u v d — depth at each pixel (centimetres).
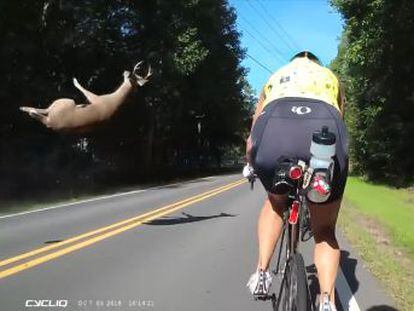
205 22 4681
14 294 740
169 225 1370
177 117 4816
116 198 2261
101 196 2442
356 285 782
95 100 1469
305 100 489
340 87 523
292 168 456
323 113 482
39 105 2919
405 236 1232
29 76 2927
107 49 3509
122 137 4341
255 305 689
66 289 764
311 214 506
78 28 3145
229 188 2755
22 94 2823
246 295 733
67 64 3262
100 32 3284
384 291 751
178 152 6619
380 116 3139
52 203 2222
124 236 1200
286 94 497
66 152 3186
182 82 4400
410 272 882
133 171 4084
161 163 5241
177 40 3869
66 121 1436
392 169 3125
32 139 3069
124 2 3662
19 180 2912
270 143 485
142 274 848
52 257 976
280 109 490
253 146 503
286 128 482
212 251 1027
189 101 4928
